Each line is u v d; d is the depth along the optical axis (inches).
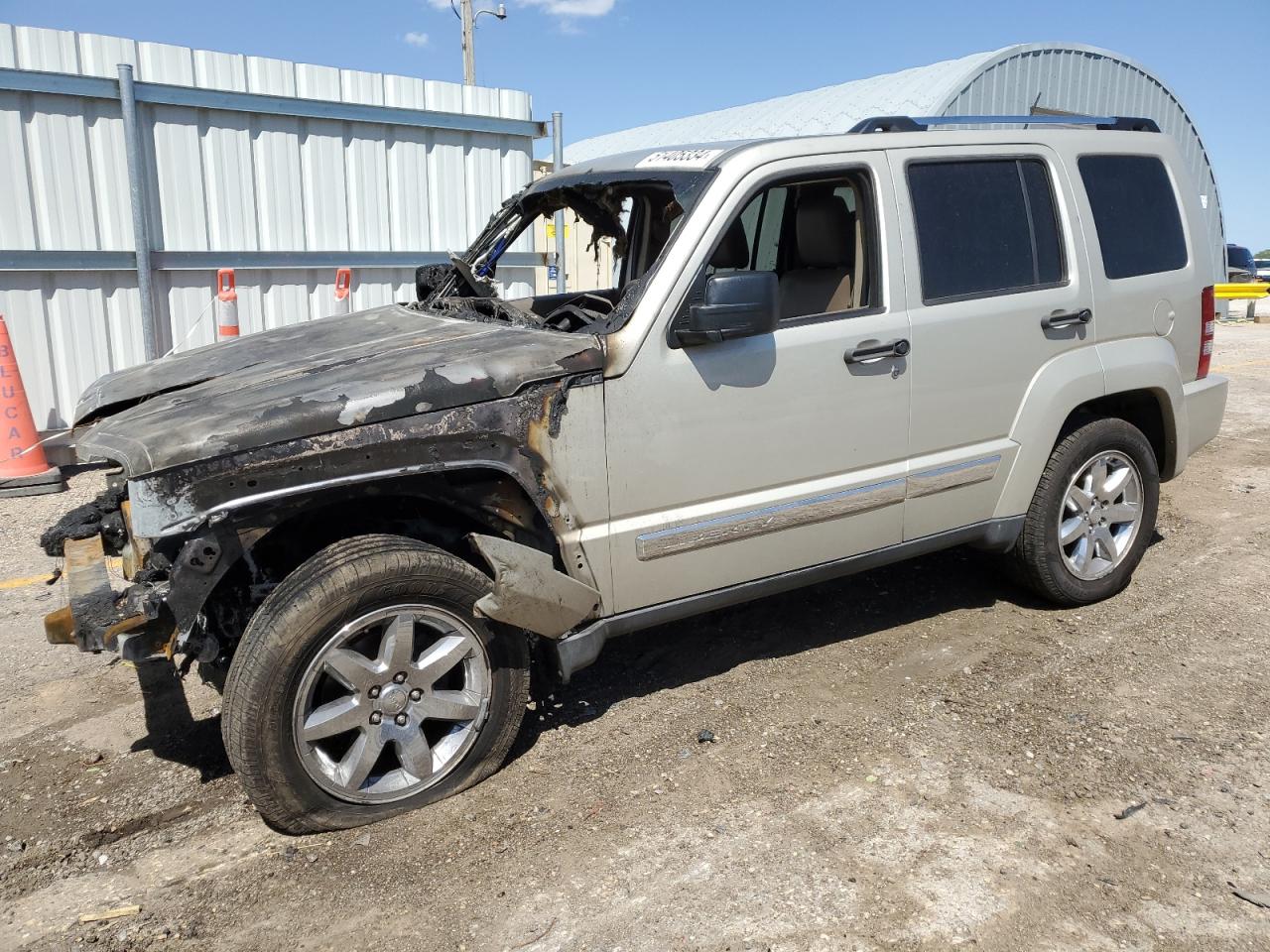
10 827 127.0
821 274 166.9
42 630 187.2
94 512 148.8
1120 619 182.4
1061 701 152.3
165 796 133.5
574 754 140.9
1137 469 187.3
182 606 111.3
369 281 358.3
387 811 125.4
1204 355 196.5
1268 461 293.9
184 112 311.6
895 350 151.6
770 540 147.5
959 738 142.6
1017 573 184.4
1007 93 642.2
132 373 157.8
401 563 118.9
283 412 113.3
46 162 289.6
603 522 134.7
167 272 315.3
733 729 146.8
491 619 125.6
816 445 148.2
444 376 121.4
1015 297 164.9
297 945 104.8
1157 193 188.1
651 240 186.7
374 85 343.3
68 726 152.9
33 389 296.0
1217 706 149.8
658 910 108.4
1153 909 107.0
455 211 373.1
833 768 135.7
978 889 110.6
